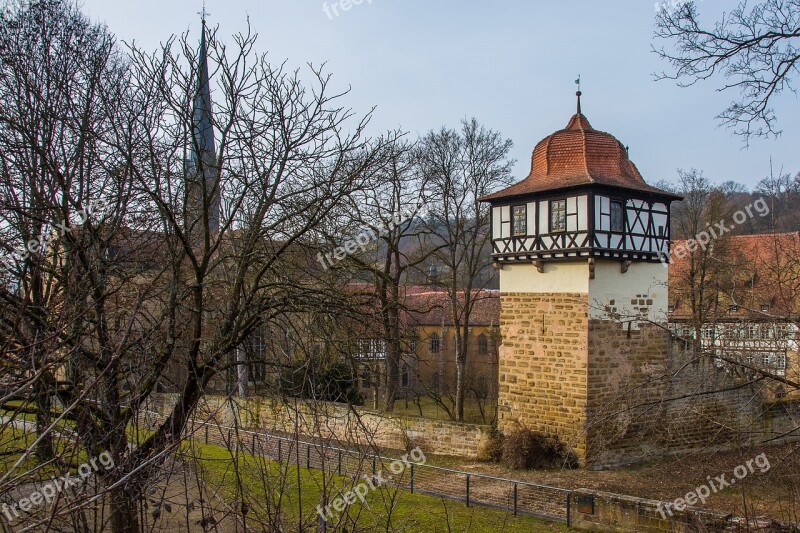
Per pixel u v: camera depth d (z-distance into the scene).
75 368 6.18
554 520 13.92
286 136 8.21
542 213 19.58
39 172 8.39
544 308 19.67
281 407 8.95
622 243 18.97
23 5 10.66
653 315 20.09
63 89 8.98
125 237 8.38
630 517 12.73
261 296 8.49
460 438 20.97
